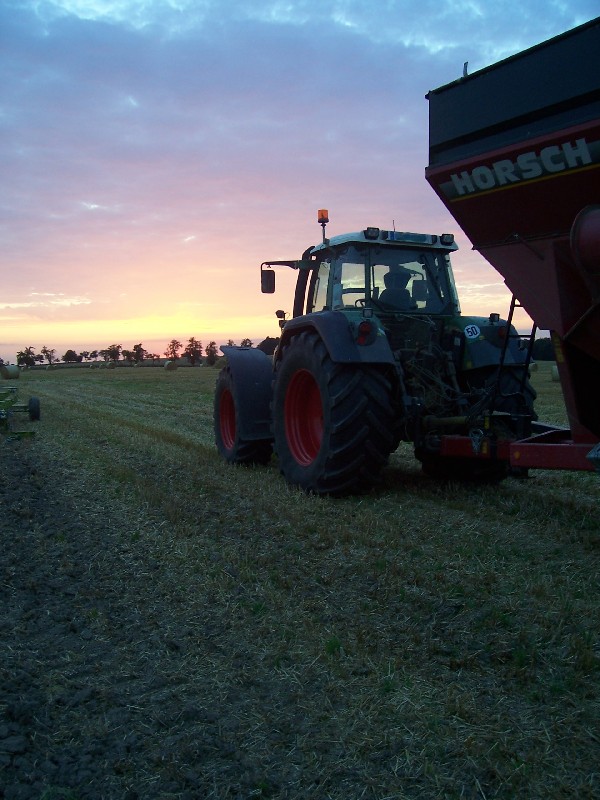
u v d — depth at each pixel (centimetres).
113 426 1180
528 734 240
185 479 683
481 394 584
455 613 340
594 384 416
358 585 379
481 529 484
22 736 243
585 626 321
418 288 660
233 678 284
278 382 655
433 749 233
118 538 482
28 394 2142
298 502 573
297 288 755
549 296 396
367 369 569
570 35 355
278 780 220
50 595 382
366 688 273
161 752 234
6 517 546
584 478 667
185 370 4603
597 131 345
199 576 401
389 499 582
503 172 389
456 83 410
